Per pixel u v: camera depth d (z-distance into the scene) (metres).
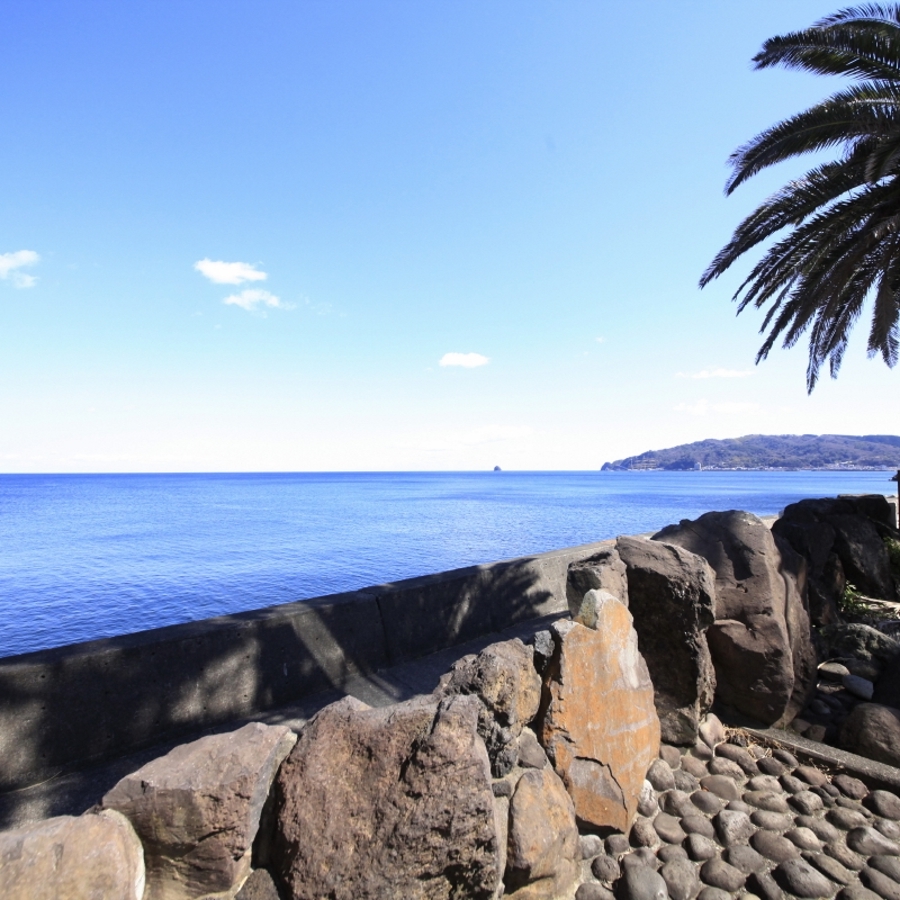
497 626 6.06
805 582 4.97
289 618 4.28
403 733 2.20
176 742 3.54
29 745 3.04
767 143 8.93
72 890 1.59
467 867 2.05
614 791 2.98
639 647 4.05
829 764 3.57
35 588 20.23
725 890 2.60
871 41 8.03
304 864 1.94
